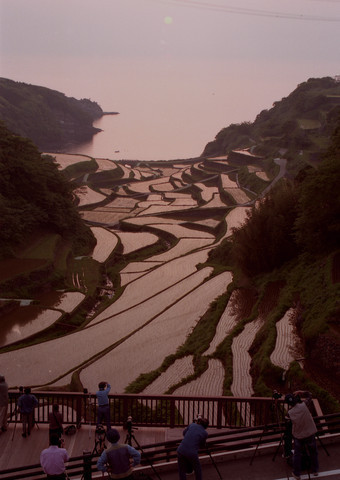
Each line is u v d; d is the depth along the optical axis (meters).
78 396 14.59
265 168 139.25
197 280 54.66
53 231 74.25
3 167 68.19
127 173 158.25
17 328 45.06
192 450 10.20
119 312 46.25
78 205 114.19
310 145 139.62
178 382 28.81
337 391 22.14
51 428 12.79
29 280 55.72
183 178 155.38
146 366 32.84
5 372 34.97
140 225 93.75
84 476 10.84
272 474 11.06
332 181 37.31
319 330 25.73
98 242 82.00
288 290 37.38
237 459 11.58
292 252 44.50
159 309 46.53
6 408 14.27
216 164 159.62
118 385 30.19
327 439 11.86
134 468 11.40
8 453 13.55
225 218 91.38
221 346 32.81
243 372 28.48
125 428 14.71
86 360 36.34
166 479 11.26
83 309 52.75
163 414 22.08
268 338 29.39
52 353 37.84
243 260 46.97
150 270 62.09
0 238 61.91
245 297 43.66
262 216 45.81
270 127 184.25
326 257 36.81
